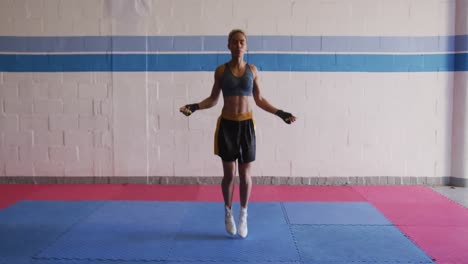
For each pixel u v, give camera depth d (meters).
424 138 4.93
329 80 4.88
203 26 4.84
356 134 4.93
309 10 4.82
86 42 4.87
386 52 4.86
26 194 4.49
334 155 4.94
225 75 3.05
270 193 4.56
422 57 4.85
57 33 4.86
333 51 4.85
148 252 2.87
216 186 4.88
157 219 3.61
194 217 3.68
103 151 4.97
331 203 4.14
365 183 4.96
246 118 3.07
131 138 4.95
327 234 3.23
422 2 4.81
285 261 2.73
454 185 4.91
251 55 4.86
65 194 4.49
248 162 3.08
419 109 4.90
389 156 4.95
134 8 4.84
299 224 3.47
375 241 3.08
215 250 2.91
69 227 3.38
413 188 4.79
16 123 4.94
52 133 4.95
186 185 4.94
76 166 4.99
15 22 4.86
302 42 4.84
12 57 4.89
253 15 4.82
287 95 4.89
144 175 4.99
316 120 4.91
